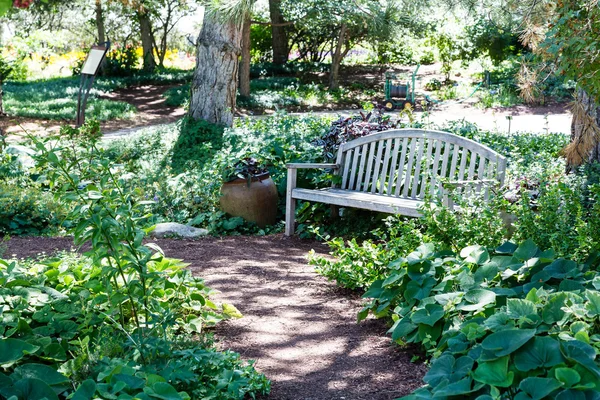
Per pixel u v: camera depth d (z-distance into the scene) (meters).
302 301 4.68
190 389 2.99
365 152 6.85
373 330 4.08
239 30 13.38
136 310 3.57
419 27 22.62
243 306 4.56
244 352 3.76
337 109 23.33
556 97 21.67
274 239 6.84
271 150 8.19
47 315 3.43
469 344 2.80
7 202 7.38
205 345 3.56
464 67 27.80
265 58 34.53
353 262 4.79
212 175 7.99
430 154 6.27
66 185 3.32
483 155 5.77
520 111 20.50
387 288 3.96
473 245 3.96
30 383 2.60
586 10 3.81
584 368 2.35
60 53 39.91
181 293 4.03
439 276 3.78
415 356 3.57
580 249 3.76
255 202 7.25
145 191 8.12
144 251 3.29
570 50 3.78
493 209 4.29
